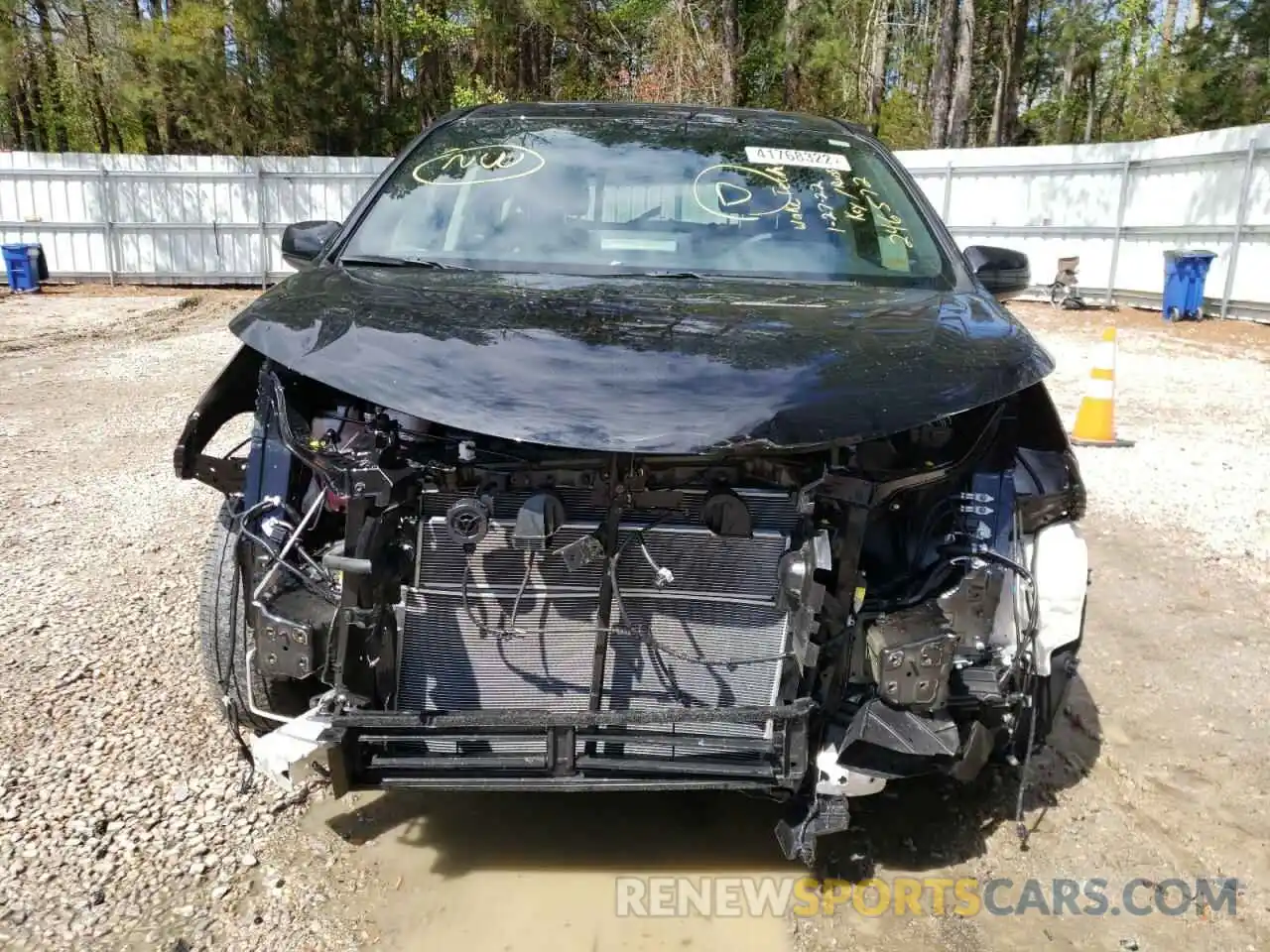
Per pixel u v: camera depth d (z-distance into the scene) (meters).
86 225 20.42
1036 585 2.89
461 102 25.03
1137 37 27.55
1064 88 31.92
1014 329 3.00
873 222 3.64
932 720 2.57
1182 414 9.30
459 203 3.61
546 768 2.54
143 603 4.62
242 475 3.33
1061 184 17.67
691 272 3.35
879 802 3.29
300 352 2.60
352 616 2.50
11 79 23.69
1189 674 4.22
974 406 2.55
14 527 5.66
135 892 2.75
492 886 2.85
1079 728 3.80
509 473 2.50
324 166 20.39
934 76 24.42
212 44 22.39
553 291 3.03
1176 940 2.71
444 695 2.63
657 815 3.20
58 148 29.92
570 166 3.75
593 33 26.64
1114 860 3.04
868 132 4.29
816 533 2.54
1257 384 10.80
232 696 2.98
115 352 12.63
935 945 2.67
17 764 3.30
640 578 2.58
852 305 3.04
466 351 2.55
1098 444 8.00
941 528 2.89
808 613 2.47
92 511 5.99
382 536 2.53
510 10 24.55
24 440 7.79
